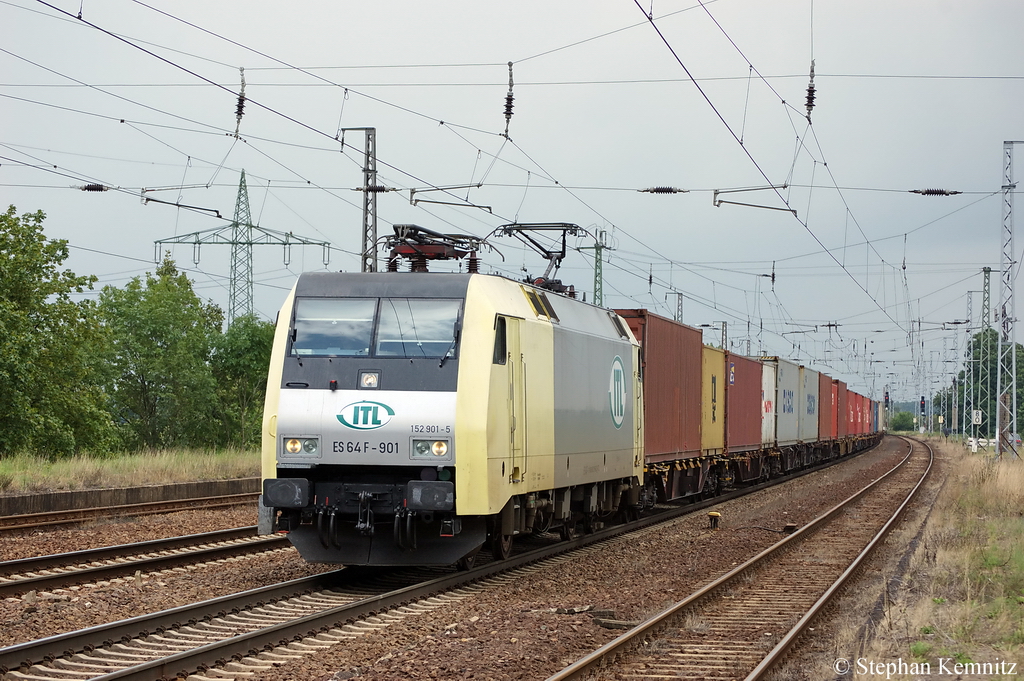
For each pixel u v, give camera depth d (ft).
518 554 50.37
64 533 54.24
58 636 27.22
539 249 68.54
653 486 76.38
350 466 40.65
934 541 58.13
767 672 27.73
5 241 100.22
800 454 144.77
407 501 38.86
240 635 28.78
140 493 73.41
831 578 45.60
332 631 32.27
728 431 96.89
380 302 41.73
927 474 123.13
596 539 60.85
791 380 134.51
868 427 244.01
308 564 46.73
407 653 29.25
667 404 76.64
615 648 29.43
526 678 26.99
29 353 95.45
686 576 46.42
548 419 48.26
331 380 40.14
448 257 52.16
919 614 35.47
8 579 40.01
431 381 39.93
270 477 40.01
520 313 45.01
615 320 64.23
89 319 103.86
